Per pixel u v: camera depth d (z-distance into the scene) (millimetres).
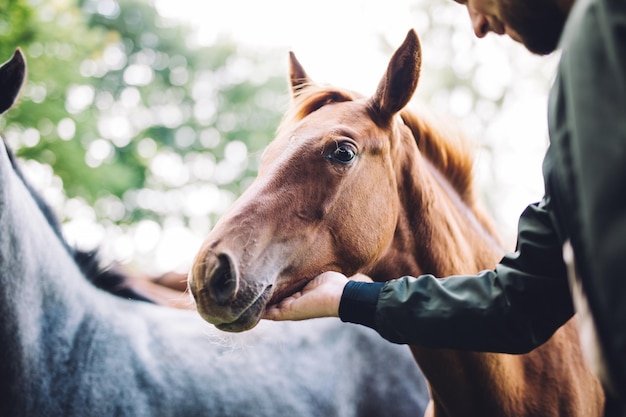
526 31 1515
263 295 1717
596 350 1056
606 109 998
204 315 1653
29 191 2645
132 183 10328
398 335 1704
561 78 1117
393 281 1735
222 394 2705
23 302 2311
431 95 13586
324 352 3092
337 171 1830
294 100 2117
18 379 2271
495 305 1632
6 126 7441
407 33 1905
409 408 3154
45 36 6949
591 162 990
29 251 2359
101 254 2902
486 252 2242
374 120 1942
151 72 15078
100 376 2471
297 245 1781
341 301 1725
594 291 978
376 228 1890
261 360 2920
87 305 2605
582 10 1075
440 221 2080
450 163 2291
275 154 1873
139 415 2490
